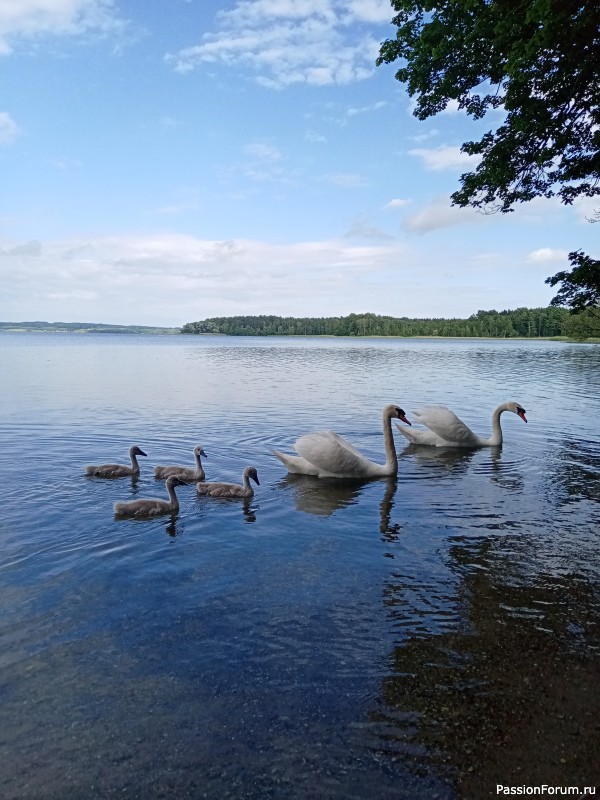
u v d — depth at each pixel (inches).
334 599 89.1
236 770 55.4
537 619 83.7
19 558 103.7
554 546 110.9
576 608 86.8
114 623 81.2
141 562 102.7
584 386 409.1
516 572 99.2
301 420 250.4
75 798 52.1
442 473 169.0
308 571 99.3
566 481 158.9
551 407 301.0
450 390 378.6
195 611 85.0
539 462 182.2
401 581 95.7
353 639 77.9
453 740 59.7
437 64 161.0
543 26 102.1
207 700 65.2
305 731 60.6
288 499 142.6
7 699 64.6
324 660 73.1
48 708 63.3
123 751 57.5
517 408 208.1
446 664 72.5
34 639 76.7
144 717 62.2
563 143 141.9
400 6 165.0
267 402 305.9
